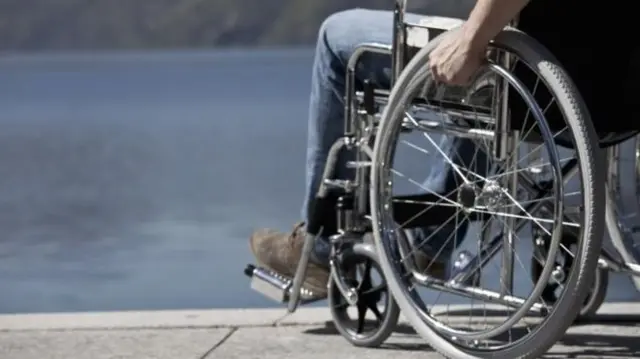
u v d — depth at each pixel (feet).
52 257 31.68
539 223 13.12
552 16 13.12
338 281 15.35
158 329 16.60
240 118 92.79
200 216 38.55
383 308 16.05
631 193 15.25
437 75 13.14
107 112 110.52
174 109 111.34
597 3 13.12
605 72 13.34
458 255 14.07
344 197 15.25
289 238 16.57
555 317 12.66
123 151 67.26
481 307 16.55
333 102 15.96
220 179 50.03
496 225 13.62
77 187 49.44
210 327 16.61
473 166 14.67
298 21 592.60
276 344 15.55
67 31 625.00
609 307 16.92
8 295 26.32
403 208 14.42
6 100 146.61
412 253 14.56
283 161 57.52
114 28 634.02
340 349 15.17
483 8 12.43
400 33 14.14
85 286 27.14
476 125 13.52
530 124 12.96
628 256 14.92
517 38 12.71
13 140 78.69
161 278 27.63
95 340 16.02
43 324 16.93
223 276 27.45
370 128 15.11
